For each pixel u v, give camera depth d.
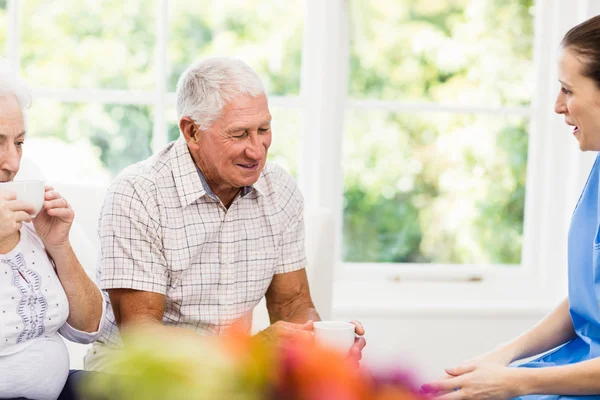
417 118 2.81
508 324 2.74
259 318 2.06
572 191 2.80
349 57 2.75
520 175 2.88
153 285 1.64
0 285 1.28
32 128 2.61
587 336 1.60
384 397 0.50
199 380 0.46
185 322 1.72
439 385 1.43
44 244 1.41
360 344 1.44
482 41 2.82
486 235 2.90
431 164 2.84
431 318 2.70
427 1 2.78
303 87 2.73
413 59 2.79
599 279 1.52
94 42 2.62
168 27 2.63
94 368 1.76
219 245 1.72
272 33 2.71
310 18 2.71
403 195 2.84
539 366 1.61
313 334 1.44
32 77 2.60
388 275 2.83
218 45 2.69
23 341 1.30
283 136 2.73
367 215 2.83
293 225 1.86
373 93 2.78
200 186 1.68
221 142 1.61
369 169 2.81
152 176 1.67
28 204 1.22
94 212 2.14
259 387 0.50
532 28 2.84
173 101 2.64
